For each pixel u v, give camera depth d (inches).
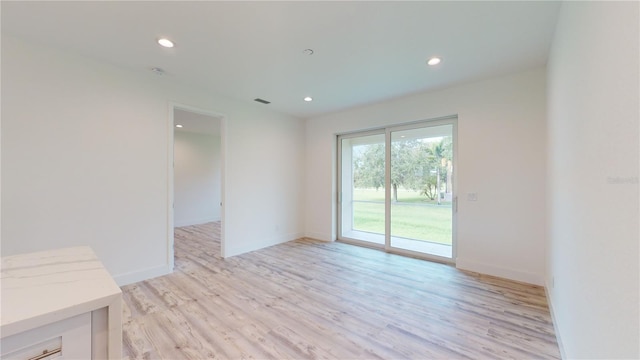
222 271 133.4
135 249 119.5
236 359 68.5
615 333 34.8
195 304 98.3
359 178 189.6
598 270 41.6
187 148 271.3
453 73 119.5
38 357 26.6
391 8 74.0
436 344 74.7
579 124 53.2
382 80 127.7
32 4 72.3
